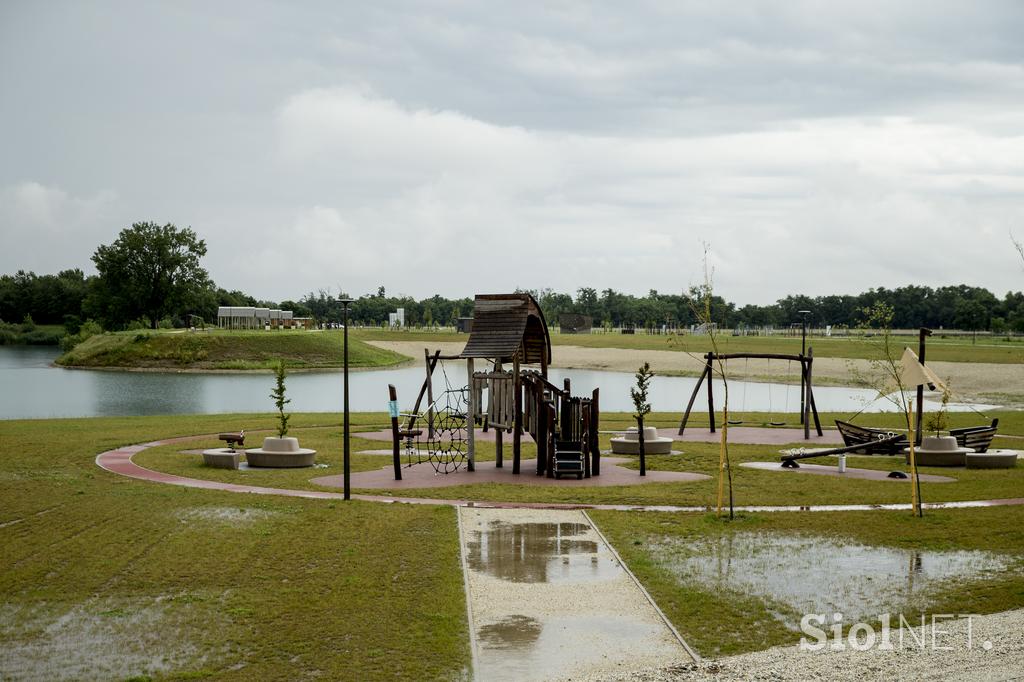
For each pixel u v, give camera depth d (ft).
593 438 91.04
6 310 623.36
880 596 47.42
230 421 146.30
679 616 44.47
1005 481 85.46
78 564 53.72
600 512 69.82
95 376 301.02
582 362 348.38
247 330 404.98
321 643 41.06
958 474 91.45
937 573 51.57
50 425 136.77
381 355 381.60
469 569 52.70
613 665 38.29
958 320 611.06
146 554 55.83
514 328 94.43
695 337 524.52
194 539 59.47
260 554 55.77
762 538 60.64
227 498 74.74
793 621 43.68
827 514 68.59
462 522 65.98
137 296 457.68
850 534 61.52
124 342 358.02
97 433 124.36
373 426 140.56
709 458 104.73
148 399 218.18
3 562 54.29
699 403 210.79
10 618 44.75
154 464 95.09
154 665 38.86
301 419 150.82
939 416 109.40
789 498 76.54
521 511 70.74
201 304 497.46
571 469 88.84
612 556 55.72
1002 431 132.26
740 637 41.63
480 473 93.35
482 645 40.68
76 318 531.91
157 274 464.65
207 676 37.63
